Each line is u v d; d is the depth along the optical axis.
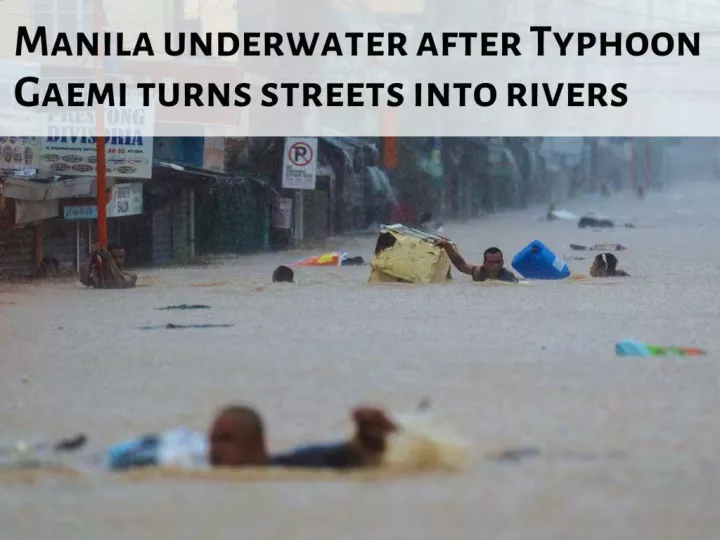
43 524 15.63
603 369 30.28
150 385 28.45
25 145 64.56
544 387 27.42
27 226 69.56
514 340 37.03
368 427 19.27
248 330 40.09
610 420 23.20
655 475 18.11
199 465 19.38
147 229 83.88
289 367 31.19
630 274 67.12
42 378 29.80
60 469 19.08
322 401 25.94
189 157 94.56
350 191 132.50
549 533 14.84
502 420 23.27
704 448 20.39
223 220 95.81
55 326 41.81
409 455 18.97
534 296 52.66
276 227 104.00
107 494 17.16
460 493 16.94
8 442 21.75
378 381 28.67
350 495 16.84
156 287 59.53
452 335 38.41
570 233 128.25
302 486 17.47
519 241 112.50
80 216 72.12
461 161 182.12
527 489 17.16
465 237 120.44
